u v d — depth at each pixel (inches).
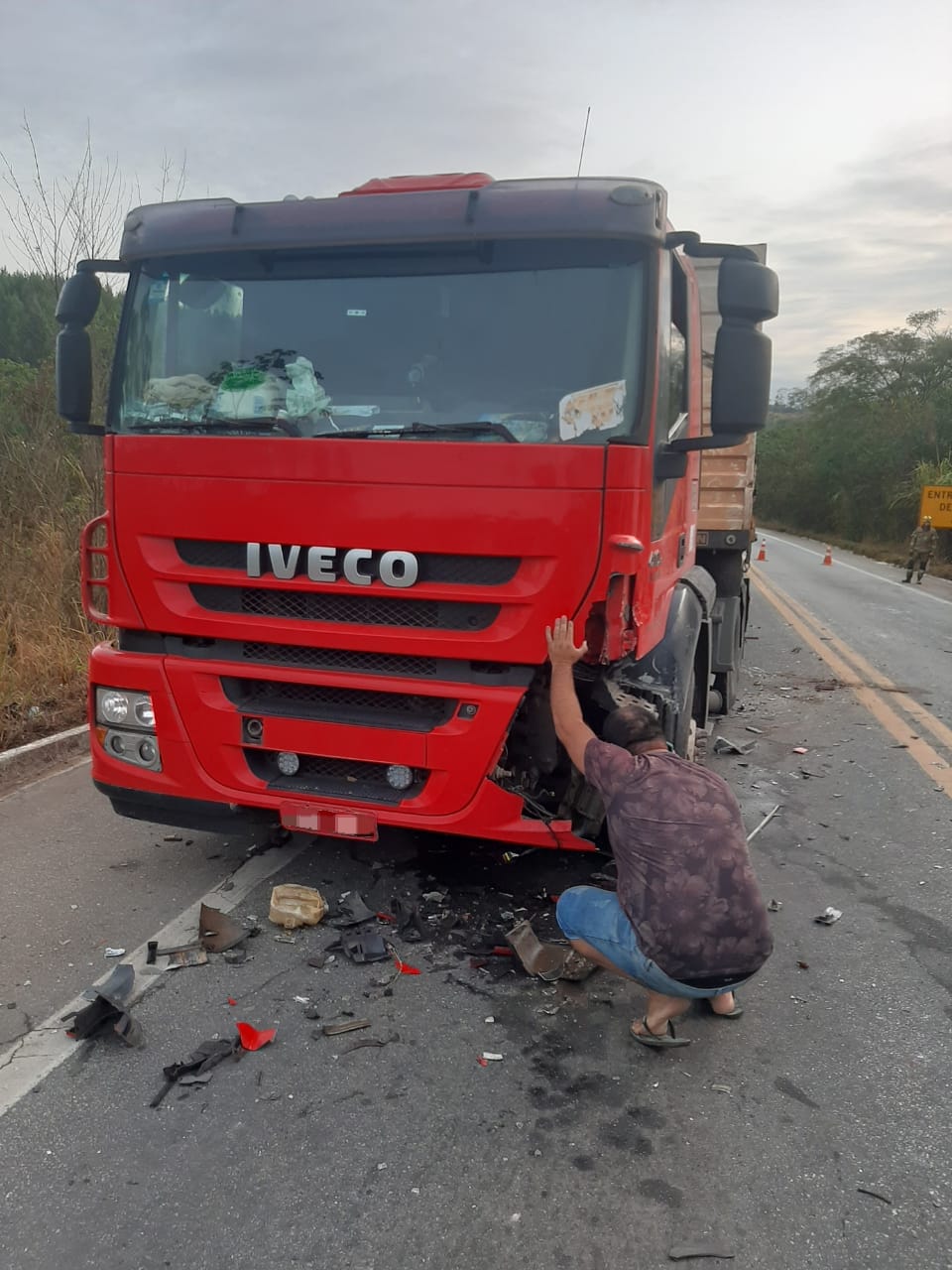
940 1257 96.1
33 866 183.3
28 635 309.3
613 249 140.3
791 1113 118.0
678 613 179.8
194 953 150.9
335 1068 124.4
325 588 142.5
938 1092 122.9
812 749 284.4
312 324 148.9
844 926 170.4
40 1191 102.5
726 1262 95.0
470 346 143.6
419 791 149.1
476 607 139.0
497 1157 108.9
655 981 122.5
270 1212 100.1
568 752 136.3
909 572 894.4
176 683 155.5
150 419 154.5
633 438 136.6
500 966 150.3
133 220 156.9
